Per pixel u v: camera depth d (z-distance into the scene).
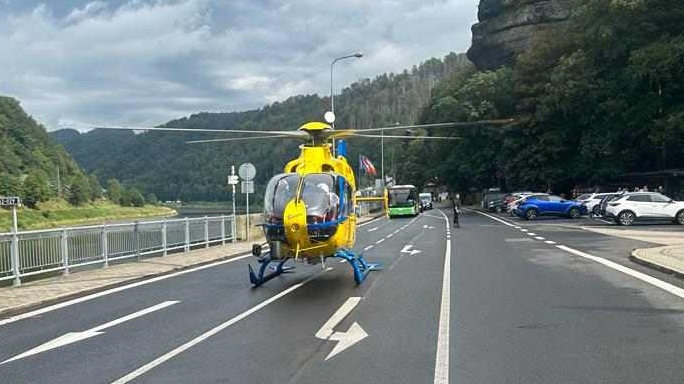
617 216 34.59
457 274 15.55
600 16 51.16
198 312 11.34
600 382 6.60
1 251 14.23
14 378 7.31
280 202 14.05
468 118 68.38
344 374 7.07
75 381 7.11
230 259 21.42
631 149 51.44
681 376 6.77
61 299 13.15
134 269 17.86
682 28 46.81
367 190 66.50
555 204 44.22
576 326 9.35
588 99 52.75
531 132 59.78
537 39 63.06
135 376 7.22
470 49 90.00
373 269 17.02
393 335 9.02
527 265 17.09
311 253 14.09
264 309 11.52
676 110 44.03
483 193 78.69
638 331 8.95
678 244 21.92
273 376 7.07
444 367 7.27
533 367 7.21
